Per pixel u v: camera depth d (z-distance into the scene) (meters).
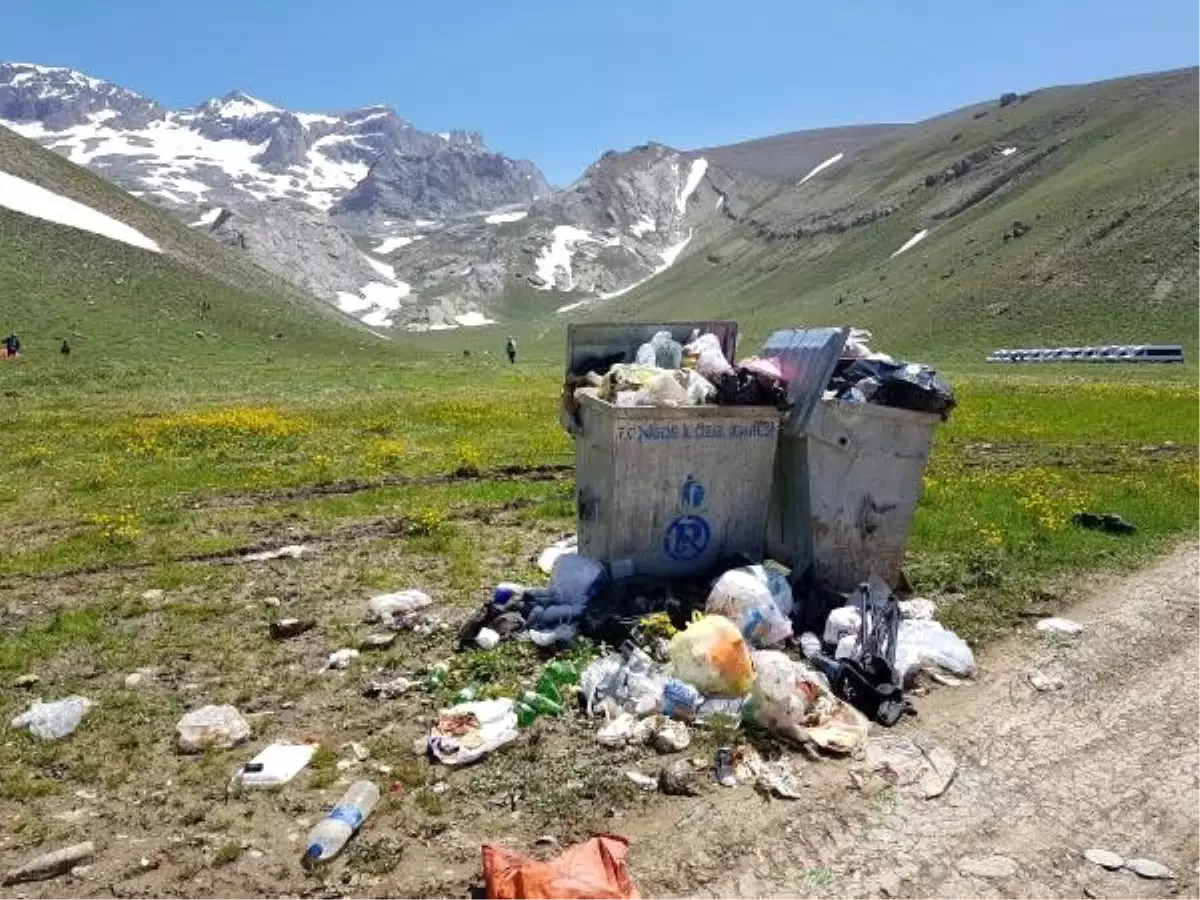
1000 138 198.75
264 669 7.51
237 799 5.52
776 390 8.32
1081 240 109.56
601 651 7.42
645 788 5.63
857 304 135.12
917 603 8.62
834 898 4.71
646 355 9.15
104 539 11.64
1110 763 6.04
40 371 41.88
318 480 16.08
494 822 5.29
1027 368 70.44
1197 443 20.33
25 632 8.31
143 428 22.09
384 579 9.89
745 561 8.40
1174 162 119.12
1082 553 10.35
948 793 5.69
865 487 8.49
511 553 10.95
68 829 5.21
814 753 6.05
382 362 67.12
